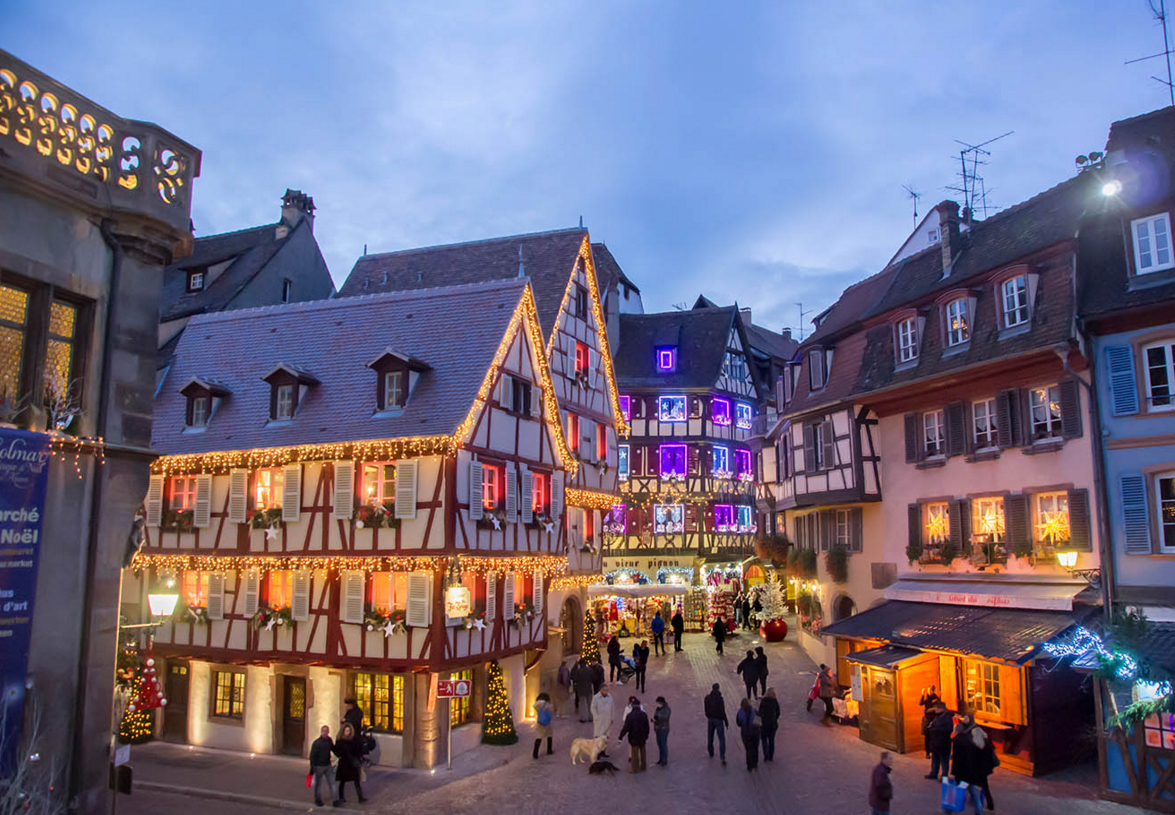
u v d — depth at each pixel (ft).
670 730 61.57
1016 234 62.80
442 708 56.13
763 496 104.12
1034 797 44.98
